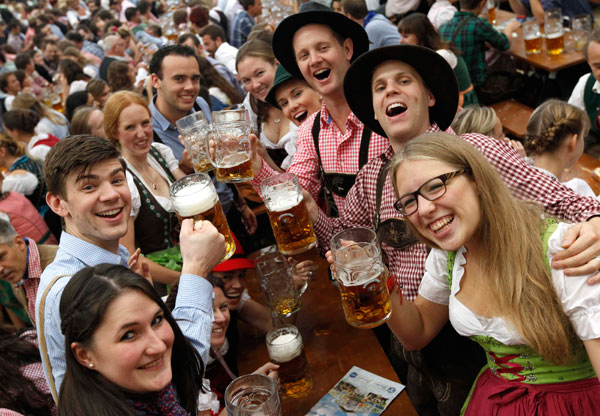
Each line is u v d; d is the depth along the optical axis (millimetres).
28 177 3793
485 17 5711
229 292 2131
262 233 3584
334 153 2221
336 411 1666
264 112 3209
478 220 1361
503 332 1401
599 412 1383
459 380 1873
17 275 2400
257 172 1956
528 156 2492
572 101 3629
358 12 4984
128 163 2465
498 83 4926
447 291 1641
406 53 1740
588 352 1291
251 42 3094
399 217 1875
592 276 1271
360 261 1328
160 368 1233
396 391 1695
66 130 5207
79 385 1230
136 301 1198
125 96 2406
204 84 4188
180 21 7523
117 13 11180
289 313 2016
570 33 4836
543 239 1351
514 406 1457
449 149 1330
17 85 6668
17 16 12836
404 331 1593
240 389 1493
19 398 1861
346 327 2049
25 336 2137
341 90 2150
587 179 2861
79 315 1176
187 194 1465
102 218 1566
